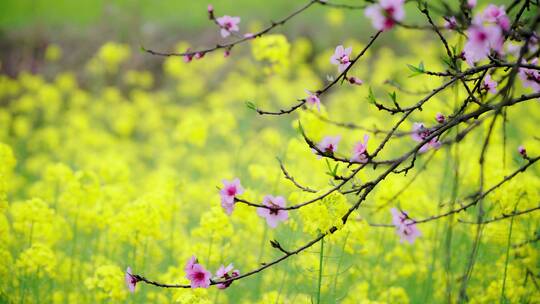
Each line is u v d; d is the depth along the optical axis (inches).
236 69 650.8
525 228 200.2
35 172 434.6
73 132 503.5
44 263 193.8
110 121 583.5
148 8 792.3
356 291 205.0
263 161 369.7
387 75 502.3
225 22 141.6
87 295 217.2
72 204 236.4
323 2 127.1
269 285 217.8
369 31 645.3
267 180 229.8
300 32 660.1
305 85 532.4
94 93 671.8
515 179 182.9
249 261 223.0
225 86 580.7
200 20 731.4
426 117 296.2
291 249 190.5
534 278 181.3
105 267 189.9
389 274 219.6
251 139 388.5
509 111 414.6
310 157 219.8
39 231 211.8
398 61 543.8
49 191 286.2
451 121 127.0
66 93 661.3
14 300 201.9
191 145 443.2
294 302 186.2
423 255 225.6
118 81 687.7
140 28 745.0
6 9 821.2
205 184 338.0
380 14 99.3
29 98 557.0
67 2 848.9
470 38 105.3
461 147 265.1
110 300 199.0
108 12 741.3
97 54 713.6
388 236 229.9
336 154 127.6
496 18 121.8
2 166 217.2
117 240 229.6
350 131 316.2
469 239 219.6
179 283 163.3
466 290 181.9
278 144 309.3
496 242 189.6
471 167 234.2
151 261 227.0
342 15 668.1
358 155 126.9
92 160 376.5
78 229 257.8
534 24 111.9
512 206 176.6
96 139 470.3
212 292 205.2
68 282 225.3
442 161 306.2
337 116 471.8
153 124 546.3
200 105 617.6
